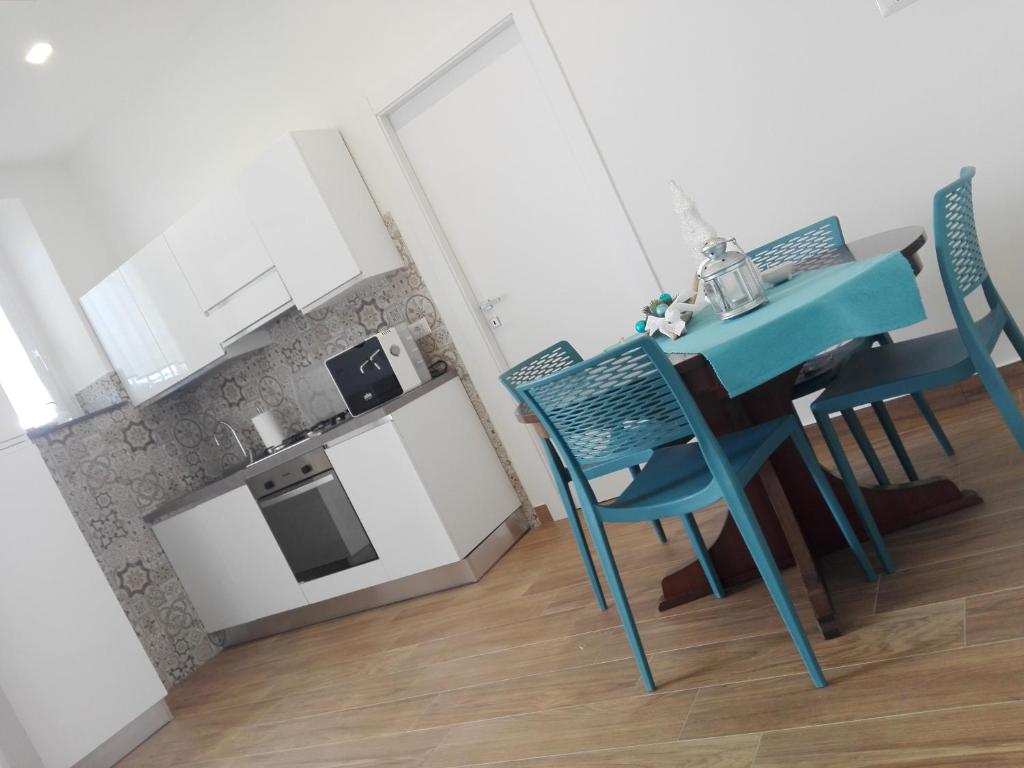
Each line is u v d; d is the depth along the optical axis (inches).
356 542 164.1
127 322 189.2
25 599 145.1
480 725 100.9
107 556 181.8
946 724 65.7
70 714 145.8
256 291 169.5
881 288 75.3
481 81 152.7
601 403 83.3
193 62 177.0
